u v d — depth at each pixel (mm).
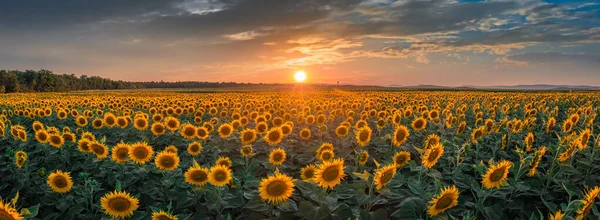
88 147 7406
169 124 10523
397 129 6746
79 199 5555
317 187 4875
